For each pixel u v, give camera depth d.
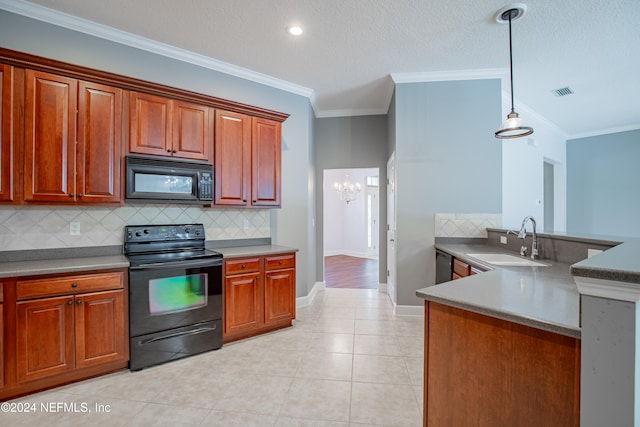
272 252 3.04
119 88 2.46
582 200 5.74
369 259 8.23
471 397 1.19
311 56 3.10
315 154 4.79
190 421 1.77
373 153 4.76
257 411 1.86
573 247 2.10
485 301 1.20
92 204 2.38
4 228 2.27
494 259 2.63
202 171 2.82
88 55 2.59
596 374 0.82
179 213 3.03
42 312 1.99
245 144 3.12
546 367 0.98
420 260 3.55
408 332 3.10
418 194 3.53
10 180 2.07
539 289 1.42
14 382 1.91
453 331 1.26
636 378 0.76
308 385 2.14
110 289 2.22
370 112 4.76
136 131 2.53
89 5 2.33
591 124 5.21
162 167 2.61
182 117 2.75
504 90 3.84
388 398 2.00
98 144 2.37
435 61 3.18
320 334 3.05
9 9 2.30
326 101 4.40
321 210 4.89
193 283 2.58
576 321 0.96
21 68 2.11
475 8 2.32
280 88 3.73
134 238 2.71
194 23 2.55
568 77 3.49
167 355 2.44
